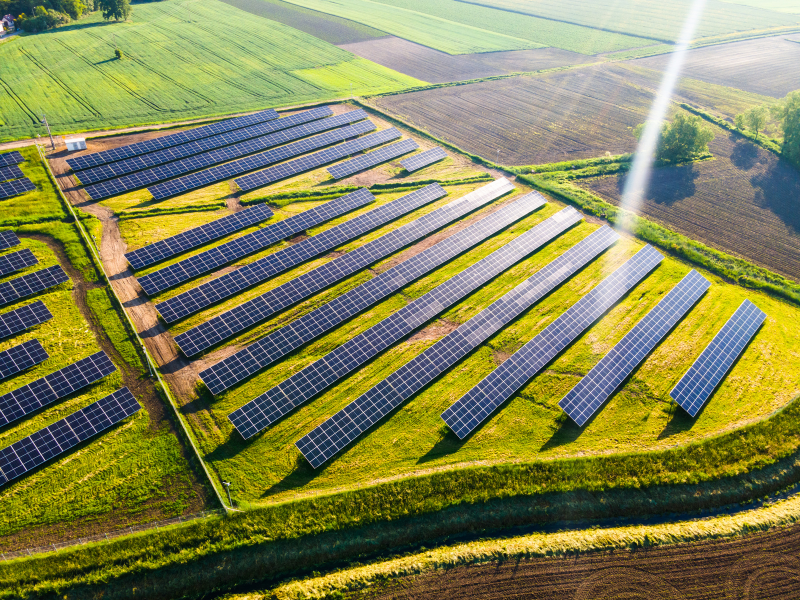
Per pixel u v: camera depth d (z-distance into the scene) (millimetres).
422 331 51219
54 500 34875
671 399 45781
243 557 33312
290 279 56188
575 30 165125
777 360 50312
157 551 32750
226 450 39188
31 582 30938
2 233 55812
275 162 78625
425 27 156750
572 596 32406
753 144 94000
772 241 68250
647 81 123688
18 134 78500
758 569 34375
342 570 33812
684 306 55250
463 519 36688
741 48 153375
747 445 42000
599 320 53688
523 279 58875
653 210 73625
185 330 48812
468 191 75750
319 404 43219
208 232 60844
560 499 38156
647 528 36875
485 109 103938
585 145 91625
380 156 81625
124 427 39719
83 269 53844
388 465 39156
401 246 62031
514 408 44219
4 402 39406
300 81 110250
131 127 84375
